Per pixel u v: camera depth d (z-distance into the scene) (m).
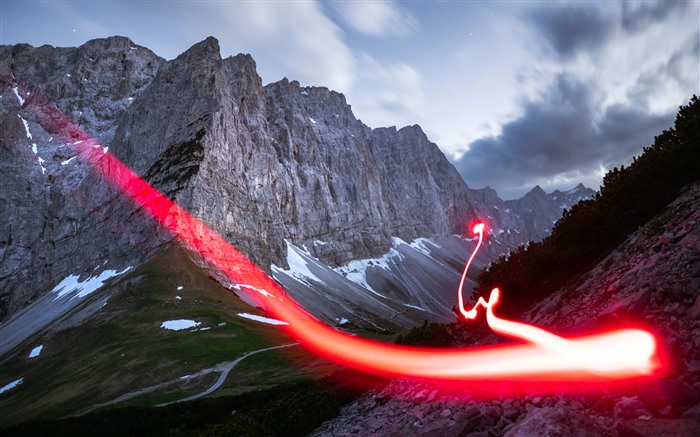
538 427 8.01
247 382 78.00
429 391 15.34
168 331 113.12
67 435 29.11
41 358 113.62
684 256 11.16
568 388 9.68
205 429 25.98
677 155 17.53
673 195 17.33
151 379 82.94
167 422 30.62
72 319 132.62
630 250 15.74
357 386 25.50
